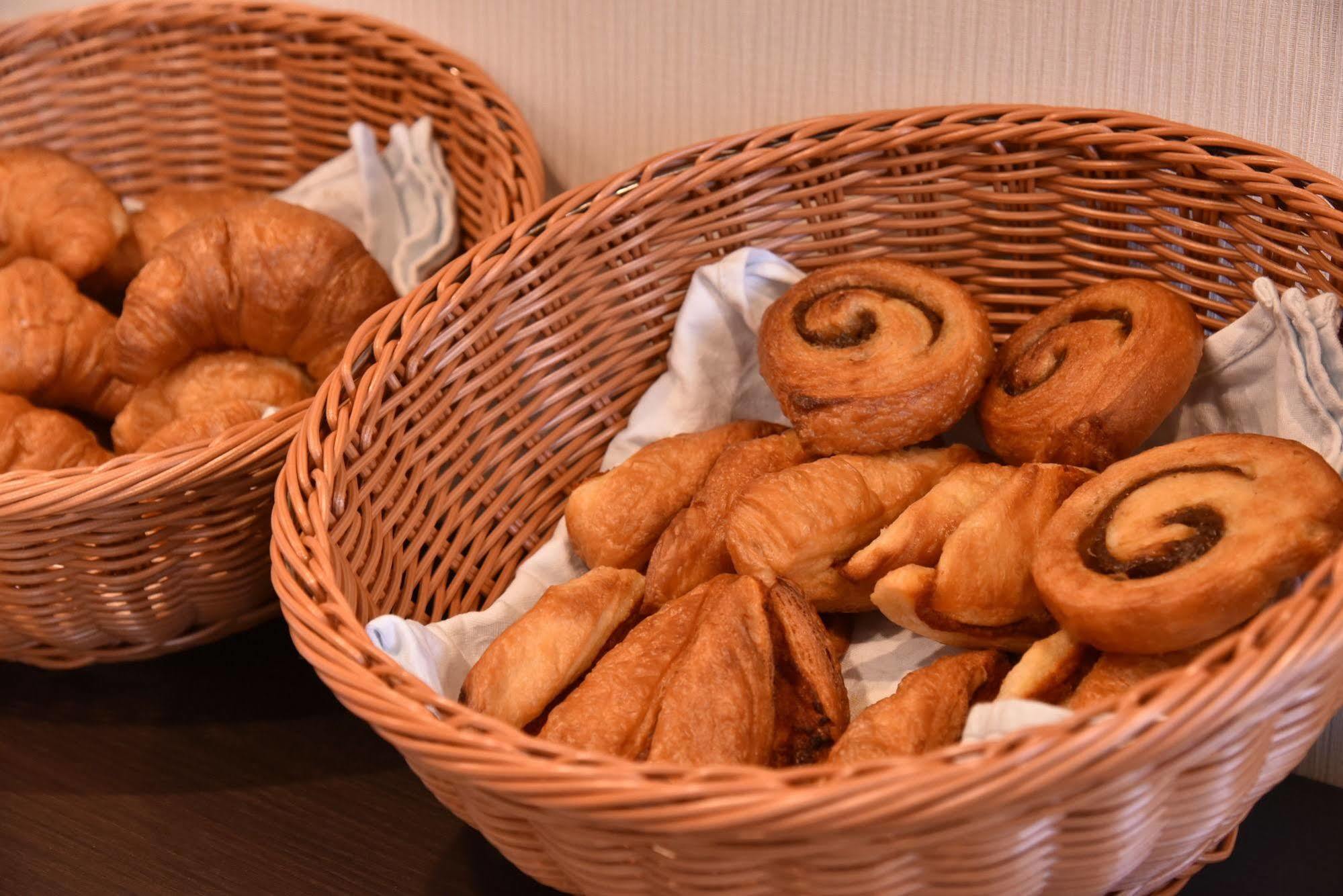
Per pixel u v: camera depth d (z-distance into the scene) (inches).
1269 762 27.7
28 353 36.1
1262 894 30.4
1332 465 30.2
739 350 34.4
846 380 31.9
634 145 38.4
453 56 37.8
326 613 28.6
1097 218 33.2
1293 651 26.1
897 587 29.9
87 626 33.3
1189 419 32.5
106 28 39.4
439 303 32.2
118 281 38.8
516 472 33.9
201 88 40.1
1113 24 33.5
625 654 30.1
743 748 28.8
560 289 33.7
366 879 31.3
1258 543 28.1
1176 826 27.4
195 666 34.8
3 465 35.0
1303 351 30.8
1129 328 31.7
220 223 36.2
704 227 34.4
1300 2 32.1
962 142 33.4
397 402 31.7
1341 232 30.7
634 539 32.5
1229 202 32.2
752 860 26.2
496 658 30.1
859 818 25.5
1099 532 29.4
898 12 34.9
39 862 31.7
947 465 32.3
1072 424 31.3
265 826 32.1
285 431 32.0
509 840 28.1
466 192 38.3
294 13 39.0
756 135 34.0
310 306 36.0
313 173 39.4
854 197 34.4
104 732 33.6
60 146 40.2
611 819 26.1
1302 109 32.8
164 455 31.4
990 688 30.0
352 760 33.0
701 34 36.7
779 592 30.0
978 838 26.1
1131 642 28.4
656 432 34.3
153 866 31.6
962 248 34.4
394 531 32.2
